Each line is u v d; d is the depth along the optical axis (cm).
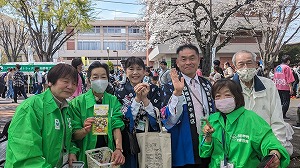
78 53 6075
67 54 6066
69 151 275
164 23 1947
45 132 239
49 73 254
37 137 229
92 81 296
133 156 305
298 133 707
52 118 243
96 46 6138
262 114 324
